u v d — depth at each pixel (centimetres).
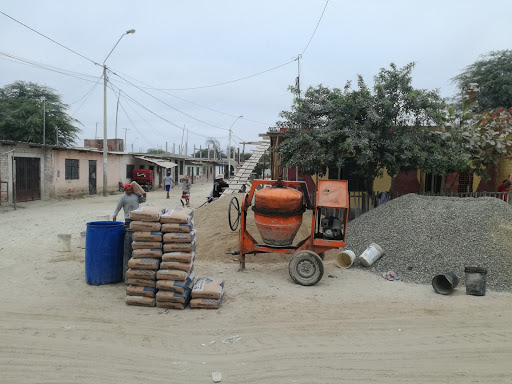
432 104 1126
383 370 413
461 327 534
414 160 1145
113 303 625
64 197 2450
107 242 723
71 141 3691
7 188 2014
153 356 444
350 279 796
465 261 784
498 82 2736
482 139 1296
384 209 1068
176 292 608
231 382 388
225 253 898
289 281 782
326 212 997
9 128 3291
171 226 629
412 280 781
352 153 1174
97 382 383
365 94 1144
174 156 4225
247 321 558
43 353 443
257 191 849
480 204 917
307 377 398
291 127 1268
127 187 954
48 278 756
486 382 388
